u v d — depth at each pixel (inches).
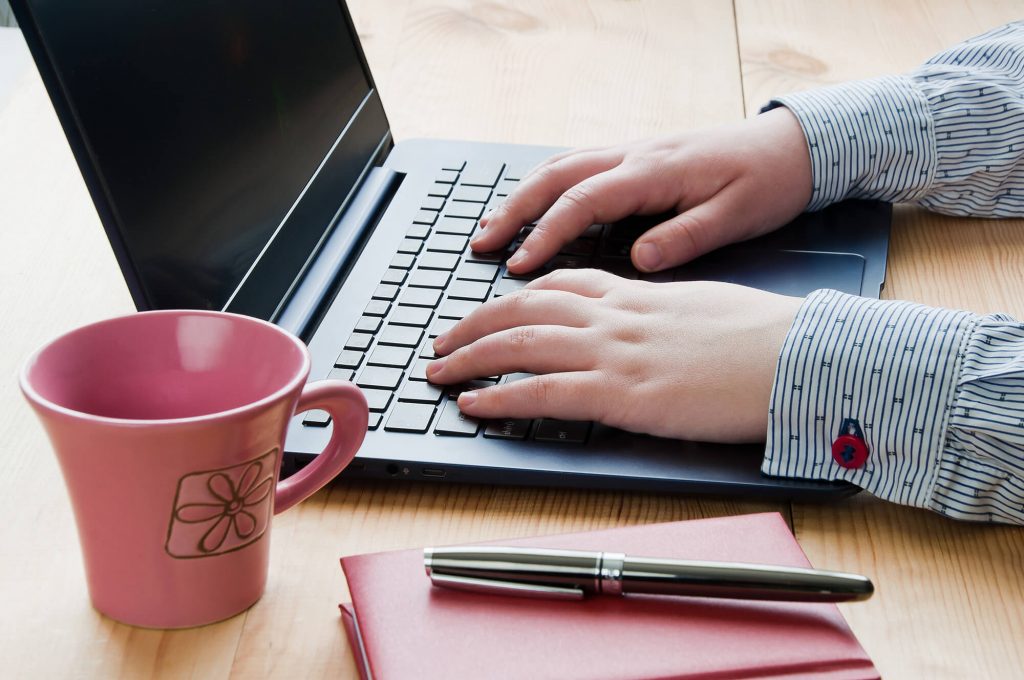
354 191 31.7
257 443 16.4
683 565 17.0
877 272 28.6
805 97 32.3
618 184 29.7
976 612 18.6
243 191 25.9
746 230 30.0
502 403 22.4
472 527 20.6
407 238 30.1
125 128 21.7
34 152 34.9
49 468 22.0
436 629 16.6
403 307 26.7
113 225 20.6
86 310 27.1
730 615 16.9
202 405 17.9
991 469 20.5
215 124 25.3
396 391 23.5
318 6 33.1
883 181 31.6
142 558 16.9
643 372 22.3
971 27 44.4
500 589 17.2
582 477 21.1
